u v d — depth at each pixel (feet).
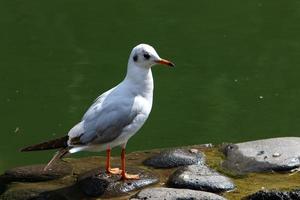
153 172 35.35
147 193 32.12
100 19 65.21
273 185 33.65
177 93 51.90
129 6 67.87
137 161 37.22
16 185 34.88
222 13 65.98
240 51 58.49
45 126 47.85
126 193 33.30
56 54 58.49
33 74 55.16
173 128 47.50
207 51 58.34
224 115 48.93
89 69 55.77
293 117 48.60
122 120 33.35
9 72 55.52
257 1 68.54
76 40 61.00
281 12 65.72
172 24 63.77
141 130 47.26
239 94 51.75
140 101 33.94
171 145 45.44
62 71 55.52
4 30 63.05
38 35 62.23
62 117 48.91
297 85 52.95
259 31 61.93
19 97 51.75
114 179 33.99
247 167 35.53
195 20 64.44
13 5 68.13
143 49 33.88
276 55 57.41
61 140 33.53
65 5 68.23
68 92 52.24
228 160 36.50
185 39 60.64
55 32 62.80
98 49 59.31
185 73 55.01
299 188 32.42
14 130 47.52
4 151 45.47
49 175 35.42
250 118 48.70
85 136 33.19
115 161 37.22
